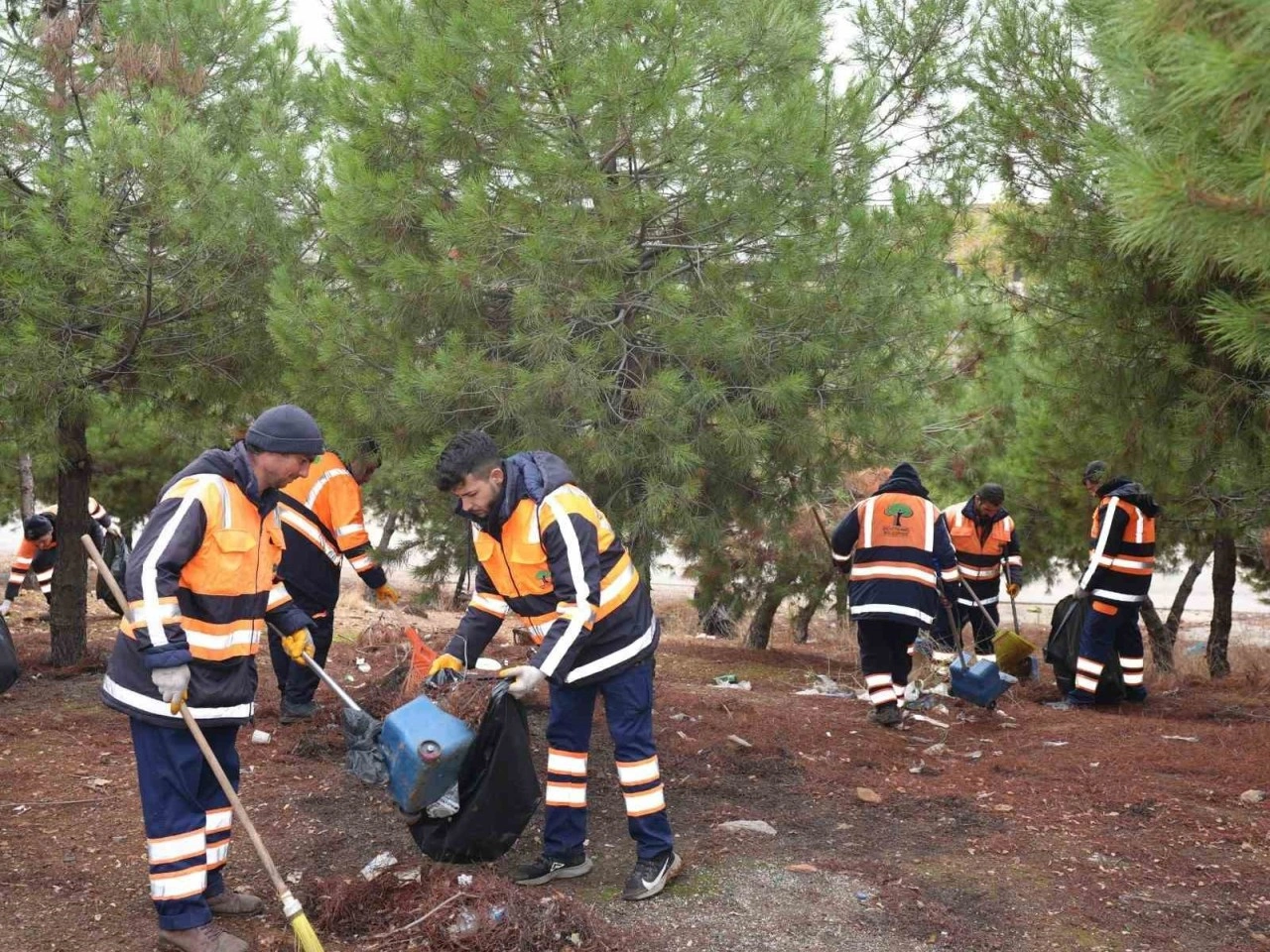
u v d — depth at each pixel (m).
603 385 5.70
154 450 12.53
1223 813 5.34
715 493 6.66
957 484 11.02
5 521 13.36
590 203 5.66
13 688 7.12
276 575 6.27
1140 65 2.94
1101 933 3.93
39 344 6.53
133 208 6.62
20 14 6.85
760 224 5.86
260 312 7.14
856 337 6.13
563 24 5.61
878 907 4.09
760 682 8.88
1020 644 8.27
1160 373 7.41
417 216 5.86
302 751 5.84
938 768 6.11
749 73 5.99
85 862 4.35
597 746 6.15
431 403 5.73
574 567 3.92
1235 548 10.84
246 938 3.74
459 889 3.92
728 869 4.43
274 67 7.69
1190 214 2.77
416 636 4.87
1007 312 7.70
